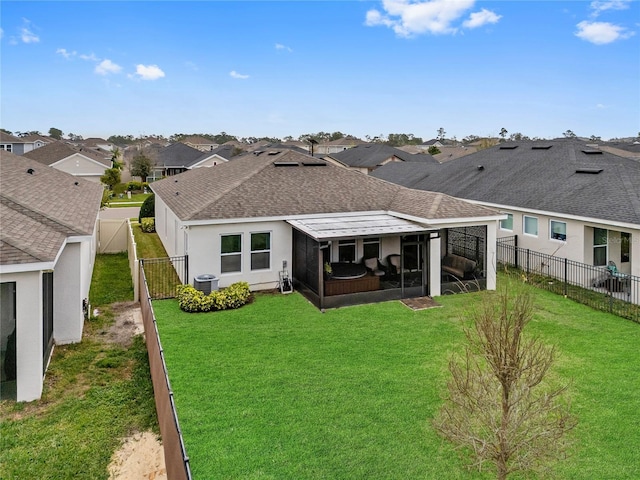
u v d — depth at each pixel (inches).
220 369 452.1
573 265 784.3
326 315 622.8
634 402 386.9
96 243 1042.1
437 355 486.9
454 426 244.2
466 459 310.3
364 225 719.7
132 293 749.9
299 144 4830.2
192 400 390.6
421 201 791.7
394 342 525.0
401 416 365.4
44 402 399.9
